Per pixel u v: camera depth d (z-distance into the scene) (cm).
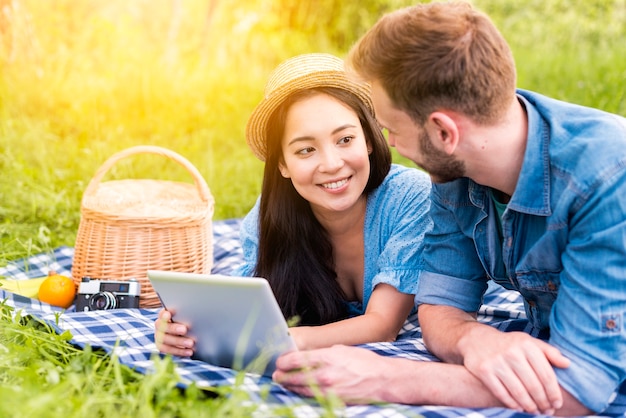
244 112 618
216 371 201
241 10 730
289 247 266
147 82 621
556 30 686
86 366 196
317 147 240
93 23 670
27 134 527
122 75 629
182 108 614
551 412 180
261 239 271
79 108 590
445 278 227
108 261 305
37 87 601
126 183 347
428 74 180
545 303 216
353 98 245
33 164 508
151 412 165
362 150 243
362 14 748
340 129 238
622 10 691
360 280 278
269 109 249
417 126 189
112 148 552
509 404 181
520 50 660
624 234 176
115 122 605
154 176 506
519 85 577
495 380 182
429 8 187
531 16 700
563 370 180
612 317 178
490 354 187
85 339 238
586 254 181
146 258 305
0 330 225
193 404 174
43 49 656
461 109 183
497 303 288
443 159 192
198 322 209
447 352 209
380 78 188
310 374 185
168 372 186
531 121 189
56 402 169
